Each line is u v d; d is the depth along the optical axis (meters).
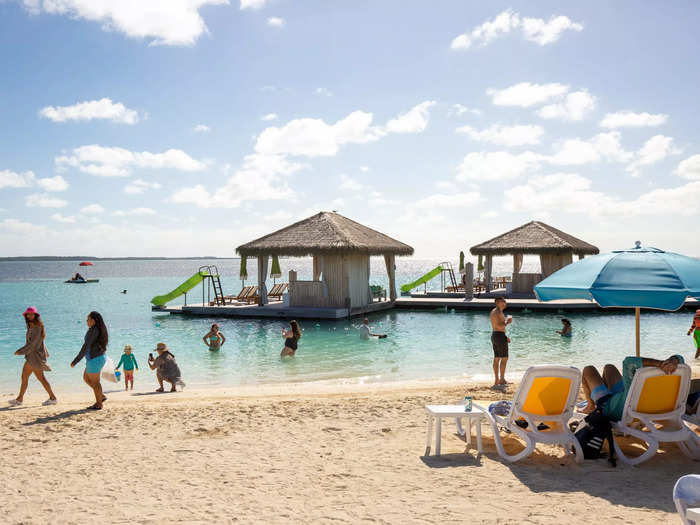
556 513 4.10
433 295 32.25
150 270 168.12
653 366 5.08
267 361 13.83
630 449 5.60
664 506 4.20
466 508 4.24
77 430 6.91
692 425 6.28
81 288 58.16
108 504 4.48
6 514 4.31
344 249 22.89
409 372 12.25
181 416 7.53
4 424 7.25
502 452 5.44
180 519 4.16
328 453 5.79
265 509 4.32
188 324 21.78
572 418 6.35
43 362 8.66
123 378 12.23
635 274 5.13
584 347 15.34
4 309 30.66
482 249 30.80
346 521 4.05
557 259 30.44
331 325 20.81
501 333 9.62
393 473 5.11
